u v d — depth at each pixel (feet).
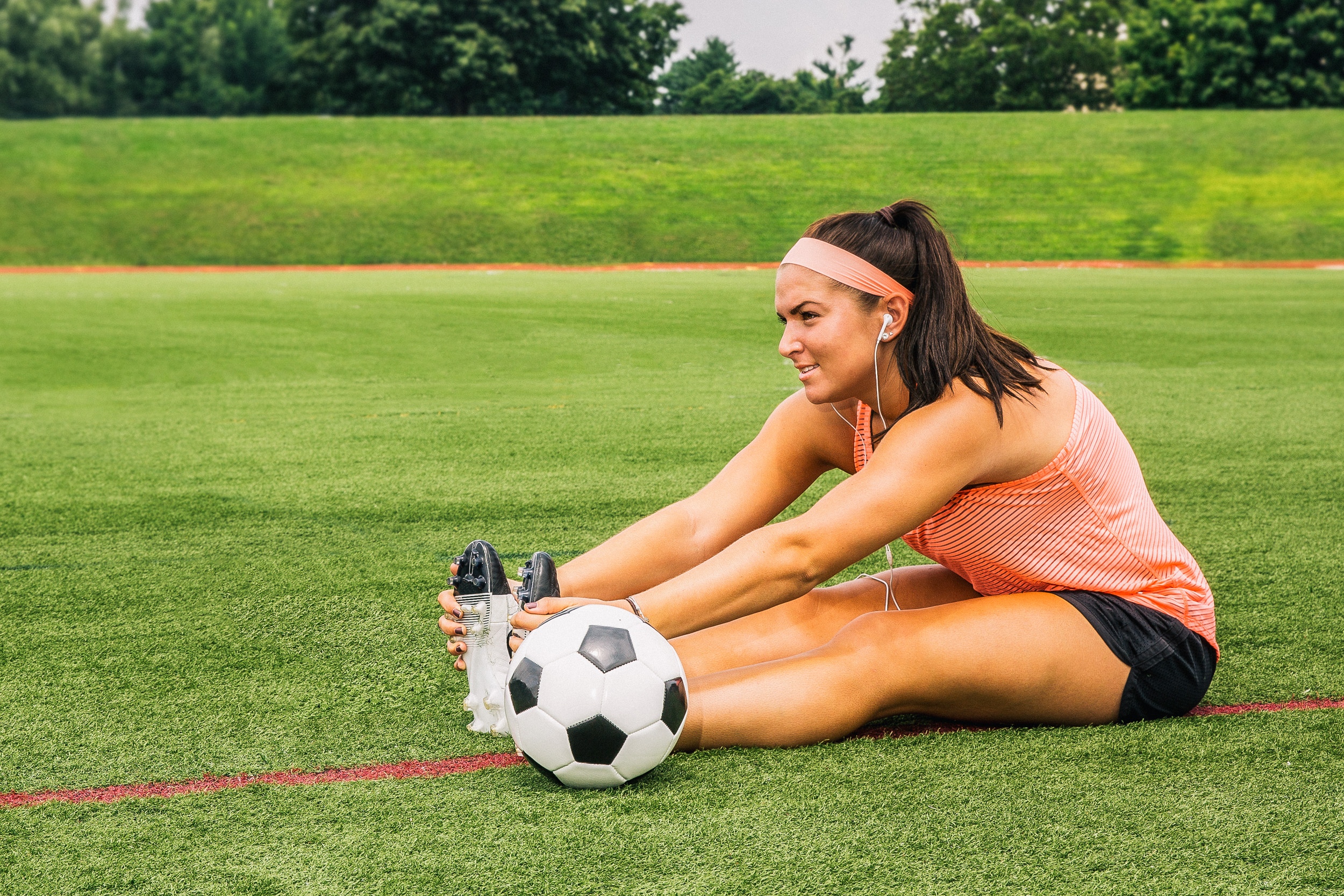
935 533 6.64
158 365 26.76
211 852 5.32
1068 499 6.29
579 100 164.96
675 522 7.11
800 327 6.09
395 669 8.09
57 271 68.59
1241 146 90.07
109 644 8.66
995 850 5.22
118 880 5.06
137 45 171.83
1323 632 8.73
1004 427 6.03
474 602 6.55
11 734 6.89
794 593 6.09
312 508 13.29
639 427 18.57
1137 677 6.46
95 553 11.41
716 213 81.41
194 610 9.53
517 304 42.93
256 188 87.10
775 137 97.50
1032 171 87.45
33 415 20.04
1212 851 5.22
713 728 6.27
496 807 5.75
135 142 95.55
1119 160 88.48
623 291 49.37
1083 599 6.45
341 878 5.04
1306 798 5.76
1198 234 74.33
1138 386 22.50
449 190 86.28
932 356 5.96
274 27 172.04
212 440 17.65
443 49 146.10
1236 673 7.81
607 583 6.93
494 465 15.69
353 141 97.19
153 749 6.65
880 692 6.30
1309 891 4.88
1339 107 137.80
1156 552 6.48
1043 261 69.87
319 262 74.84
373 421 19.31
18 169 88.99
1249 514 12.68
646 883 4.95
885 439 6.09
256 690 7.68
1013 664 6.25
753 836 5.36
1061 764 6.12
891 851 5.21
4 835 5.54
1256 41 140.87
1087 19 171.83
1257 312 37.73
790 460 7.23
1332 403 20.30
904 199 6.24
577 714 5.70
